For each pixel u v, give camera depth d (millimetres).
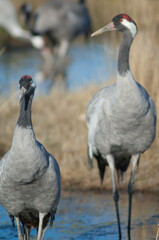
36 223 7785
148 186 10805
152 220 9141
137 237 8336
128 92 8375
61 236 8430
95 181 11180
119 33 15820
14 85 18953
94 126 9266
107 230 8734
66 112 14609
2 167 6926
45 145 12570
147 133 8852
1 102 15609
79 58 24781
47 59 23391
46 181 6828
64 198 10445
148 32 13219
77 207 9898
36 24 21969
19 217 7605
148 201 10203
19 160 6586
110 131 8898
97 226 8906
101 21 21969
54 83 20031
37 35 22188
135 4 13562
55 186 6961
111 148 9156
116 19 8812
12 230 8820
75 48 28125
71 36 21781
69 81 20016
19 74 21703
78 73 21297
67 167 11672
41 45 22812
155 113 8961
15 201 7113
